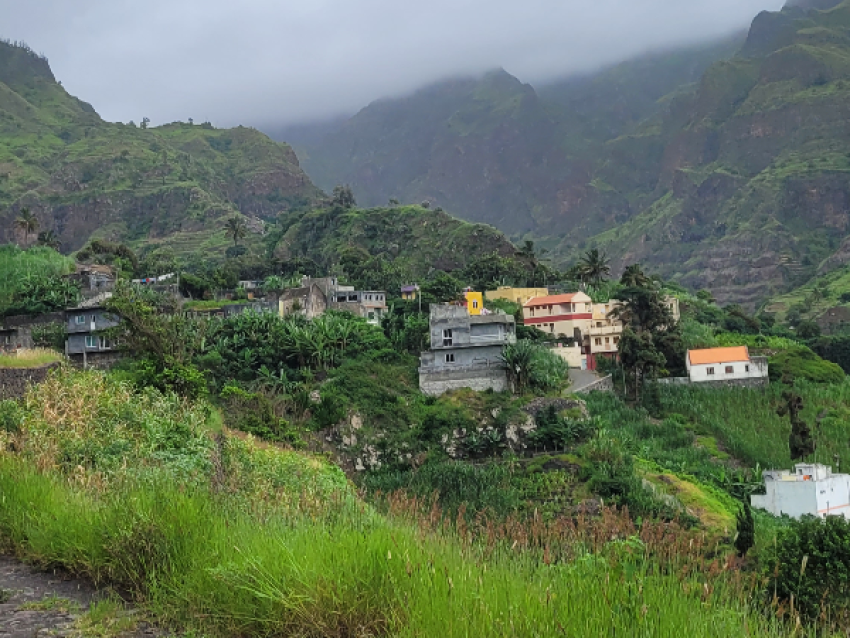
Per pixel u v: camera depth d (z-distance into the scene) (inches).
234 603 332.2
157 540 389.1
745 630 308.5
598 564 338.3
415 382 2866.6
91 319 2719.0
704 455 2561.5
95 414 839.7
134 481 528.4
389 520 450.0
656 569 337.1
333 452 2390.5
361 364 2876.5
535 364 2928.2
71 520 424.8
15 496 469.7
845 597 676.7
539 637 287.1
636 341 3073.3
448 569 327.6
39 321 2940.5
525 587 326.0
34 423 725.3
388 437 2527.1
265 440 1721.2
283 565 337.1
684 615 305.3
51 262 3722.9
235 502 521.7
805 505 2117.4
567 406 2630.4
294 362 2933.1
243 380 2780.5
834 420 2878.9
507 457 2406.5
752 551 1087.6
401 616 311.7
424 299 3937.0
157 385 1301.7
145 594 366.6
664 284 5920.3
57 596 371.6
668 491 2030.0
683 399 3080.7
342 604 317.1
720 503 2021.4
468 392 2770.7
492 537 401.4
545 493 1996.8
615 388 3189.0
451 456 2500.0
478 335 2928.2
